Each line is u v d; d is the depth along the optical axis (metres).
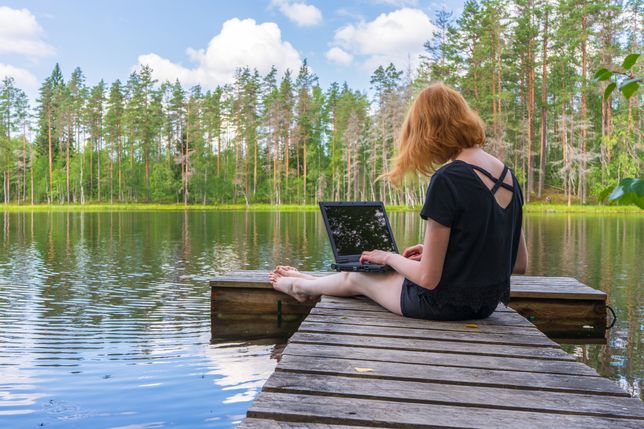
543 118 40.34
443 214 2.14
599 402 1.55
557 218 24.91
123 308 4.76
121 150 58.12
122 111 54.62
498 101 38.78
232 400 2.57
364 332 2.32
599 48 36.84
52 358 3.24
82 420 2.32
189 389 2.71
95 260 8.27
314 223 20.30
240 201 54.38
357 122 48.75
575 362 1.96
